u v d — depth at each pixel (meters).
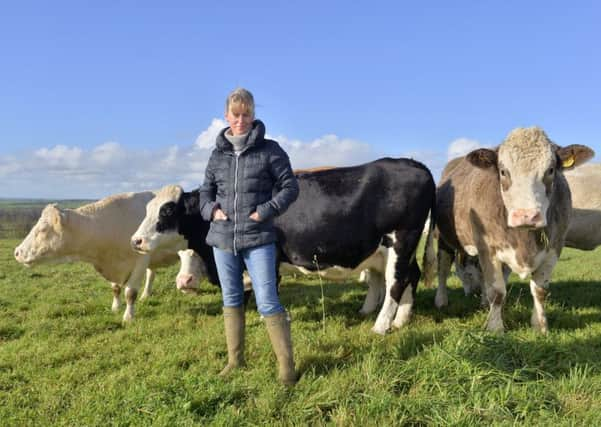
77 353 5.15
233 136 3.87
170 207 6.29
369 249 5.64
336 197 5.57
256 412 3.41
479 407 3.37
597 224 7.57
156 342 5.47
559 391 3.69
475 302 7.11
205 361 4.60
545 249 5.18
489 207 5.34
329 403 3.50
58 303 7.91
